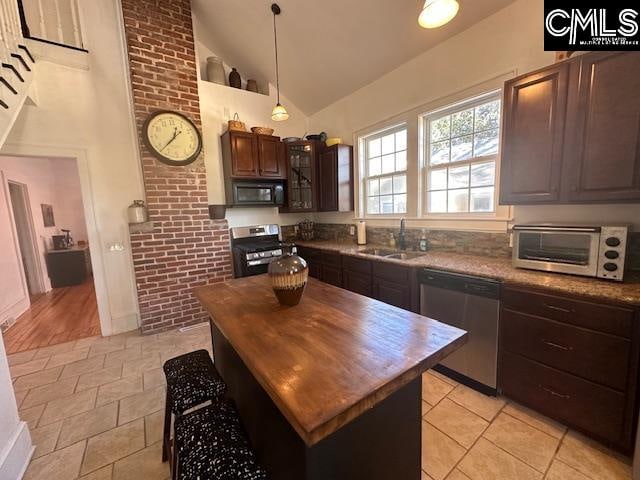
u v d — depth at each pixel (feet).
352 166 12.80
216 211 11.56
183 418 3.70
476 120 8.36
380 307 4.75
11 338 9.98
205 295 5.57
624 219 5.72
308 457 2.84
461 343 3.59
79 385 7.17
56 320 11.59
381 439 3.42
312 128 14.78
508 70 7.26
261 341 3.56
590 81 5.17
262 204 12.86
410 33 8.64
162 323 10.51
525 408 5.91
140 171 10.46
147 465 4.88
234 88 12.85
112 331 10.29
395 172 11.03
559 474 4.43
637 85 4.69
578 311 4.85
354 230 13.01
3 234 11.73
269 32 10.84
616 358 4.50
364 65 10.53
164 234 10.41
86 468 4.83
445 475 4.49
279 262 4.78
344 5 8.63
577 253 5.60
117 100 9.93
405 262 7.94
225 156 12.37
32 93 8.41
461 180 8.89
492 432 5.31
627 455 4.58
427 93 9.26
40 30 9.01
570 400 5.09
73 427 5.77
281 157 13.08
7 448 4.55
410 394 3.70
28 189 15.29
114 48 9.77
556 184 5.79
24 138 8.62
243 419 4.82
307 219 15.66
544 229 5.84
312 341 3.53
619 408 4.54
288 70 12.48
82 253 17.52
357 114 12.12
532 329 5.49
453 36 8.34
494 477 4.43
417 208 9.98
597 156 5.20
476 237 8.45
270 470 3.83
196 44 11.69
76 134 9.40
